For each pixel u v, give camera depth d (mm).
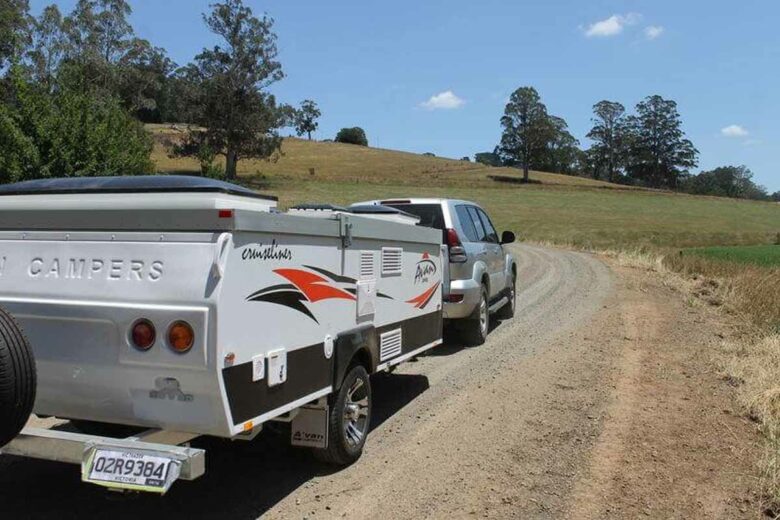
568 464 5230
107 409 3938
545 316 12109
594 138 147625
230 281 3605
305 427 4832
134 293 3672
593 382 7594
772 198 176250
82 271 3818
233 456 5387
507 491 4730
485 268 9812
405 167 115188
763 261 27219
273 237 4008
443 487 4789
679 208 83938
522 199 80562
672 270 19328
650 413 6484
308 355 4434
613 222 63844
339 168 106375
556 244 33938
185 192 3916
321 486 4797
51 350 3852
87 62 54656
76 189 4062
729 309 12578
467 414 6496
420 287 6656
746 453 5449
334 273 4793
